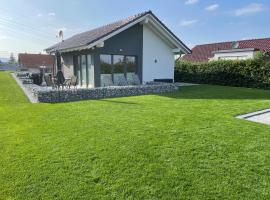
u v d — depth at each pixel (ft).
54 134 19.71
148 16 55.01
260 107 31.19
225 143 17.71
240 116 26.53
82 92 39.22
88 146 17.12
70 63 62.85
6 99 38.32
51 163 14.55
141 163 14.55
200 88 56.95
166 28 58.23
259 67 58.65
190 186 12.19
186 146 17.11
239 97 41.14
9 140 18.35
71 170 13.73
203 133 19.92
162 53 62.34
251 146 17.16
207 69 70.95
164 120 24.00
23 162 14.66
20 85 59.77
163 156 15.49
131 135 19.40
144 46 58.49
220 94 45.21
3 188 12.01
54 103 34.86
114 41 53.31
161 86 48.62
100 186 12.19
